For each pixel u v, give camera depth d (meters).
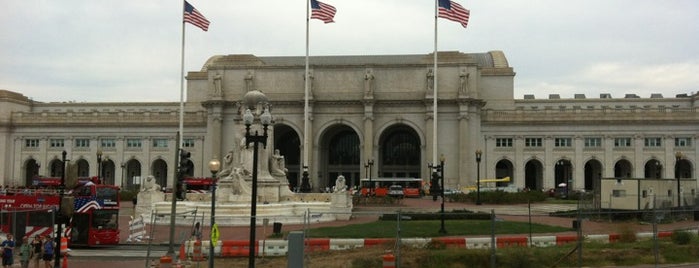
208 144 119.38
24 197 38.00
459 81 114.00
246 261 29.22
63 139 127.12
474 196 77.38
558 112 115.88
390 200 71.69
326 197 56.25
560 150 115.38
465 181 111.31
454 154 113.38
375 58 137.38
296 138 125.06
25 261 27.33
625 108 116.25
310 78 115.88
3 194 39.00
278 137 124.81
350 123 115.69
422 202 79.19
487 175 115.94
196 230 33.31
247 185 53.06
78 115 126.69
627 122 114.12
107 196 38.06
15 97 135.00
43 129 127.38
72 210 26.39
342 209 50.38
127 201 84.56
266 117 26.55
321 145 120.50
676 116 113.12
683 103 132.75
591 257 28.28
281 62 137.75
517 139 116.19
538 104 136.88
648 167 120.12
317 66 116.88
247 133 25.97
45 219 37.53
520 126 116.38
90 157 125.94
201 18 80.75
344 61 136.50
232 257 30.59
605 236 33.91
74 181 26.16
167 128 124.25
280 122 116.31
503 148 116.44
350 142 125.50
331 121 116.00
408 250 28.33
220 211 48.22
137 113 125.19
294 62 137.25
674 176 112.50
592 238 33.50
